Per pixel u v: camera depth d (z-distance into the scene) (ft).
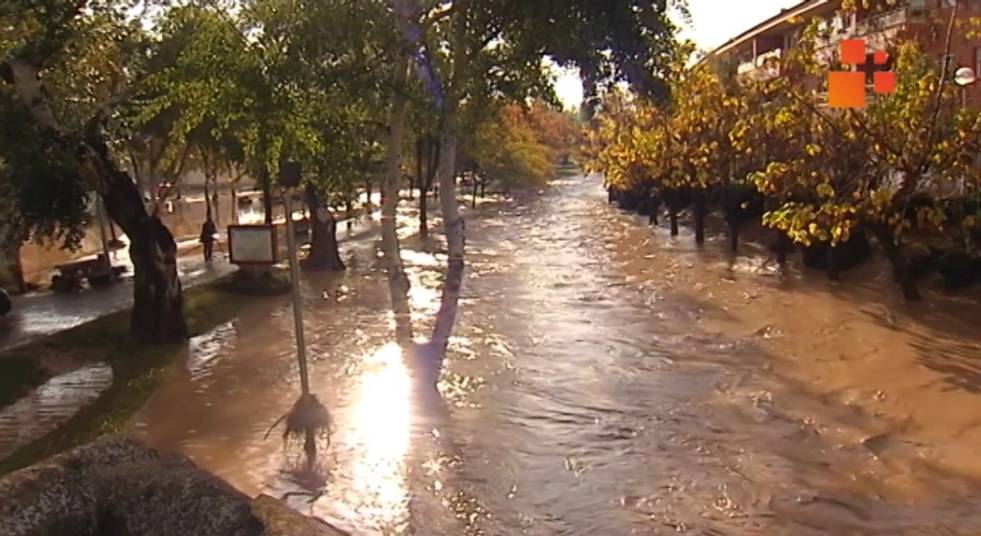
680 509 31.76
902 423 41.45
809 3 123.95
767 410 43.70
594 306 74.49
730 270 94.94
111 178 55.42
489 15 46.85
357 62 46.24
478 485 34.06
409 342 54.19
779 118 73.67
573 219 175.01
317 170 48.16
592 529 30.17
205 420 42.09
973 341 57.77
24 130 49.85
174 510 9.59
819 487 33.76
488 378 50.16
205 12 47.62
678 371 51.72
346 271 96.17
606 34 44.83
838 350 56.39
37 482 9.84
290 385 48.47
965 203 71.97
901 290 74.28
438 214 187.93
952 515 31.04
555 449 38.14
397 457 36.99
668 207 154.61
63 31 48.57
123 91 53.47
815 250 90.79
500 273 96.53
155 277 57.82
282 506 9.60
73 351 53.72
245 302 75.00
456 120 52.06
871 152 67.92
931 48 85.71
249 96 43.91
